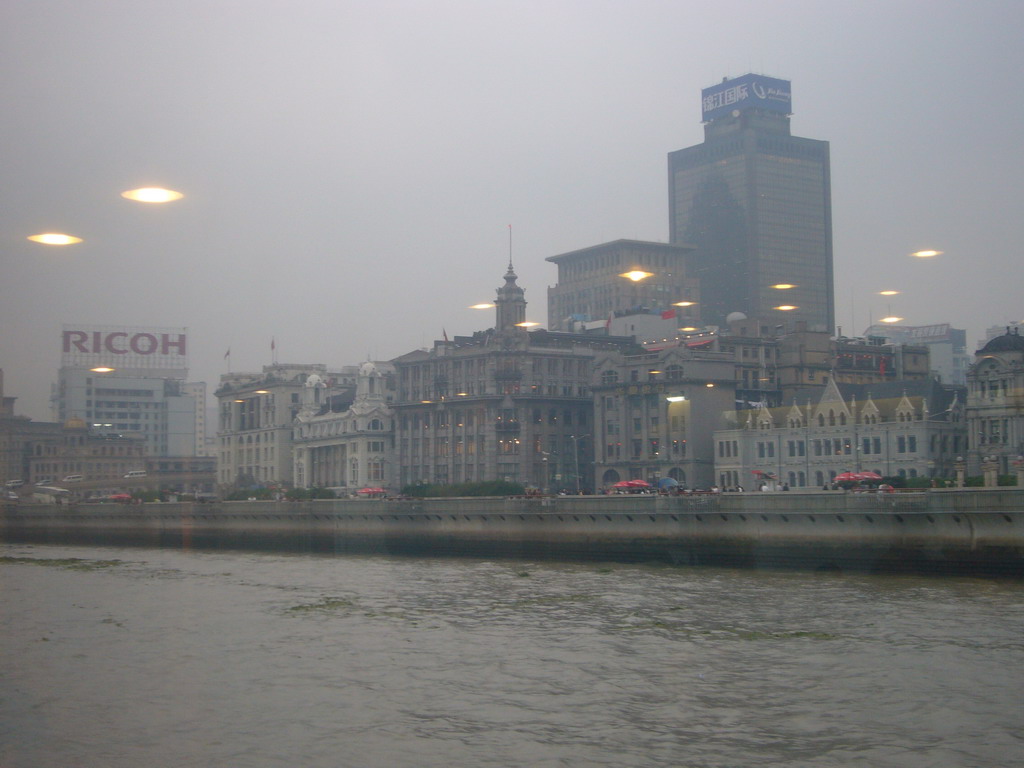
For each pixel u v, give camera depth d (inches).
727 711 1766.7
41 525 6653.5
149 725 1747.0
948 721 1696.6
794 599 2947.8
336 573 4109.3
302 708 1830.7
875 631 2400.3
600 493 7539.4
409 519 5009.8
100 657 2294.5
